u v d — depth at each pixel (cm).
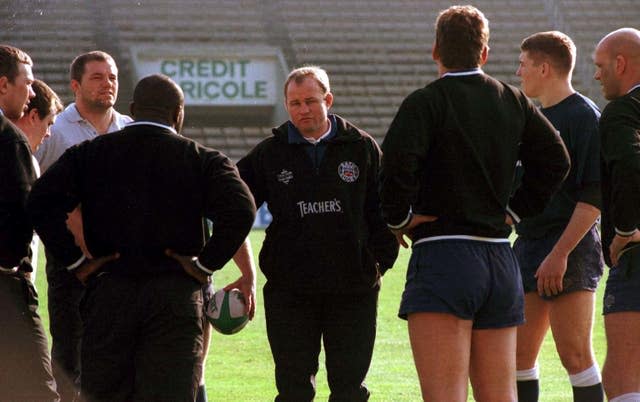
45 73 9800
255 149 1938
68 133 2231
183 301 1577
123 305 1572
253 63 10075
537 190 1700
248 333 3791
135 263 1584
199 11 10750
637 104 1750
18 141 1675
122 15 10481
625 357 1802
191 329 1585
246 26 10869
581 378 2067
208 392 2784
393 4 11506
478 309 1606
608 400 1825
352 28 11219
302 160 1886
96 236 1609
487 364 1628
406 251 6141
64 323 2150
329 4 11262
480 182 1599
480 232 1603
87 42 10150
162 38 10469
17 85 1836
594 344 3478
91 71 2212
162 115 1642
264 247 1920
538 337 2111
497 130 1605
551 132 1675
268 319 1914
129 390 1593
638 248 1791
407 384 2897
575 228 1972
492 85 1633
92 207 1614
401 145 1559
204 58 9981
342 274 1873
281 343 1895
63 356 2142
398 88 10806
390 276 5150
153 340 1571
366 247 1900
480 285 1582
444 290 1576
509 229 1666
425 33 11312
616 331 1809
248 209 1591
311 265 1872
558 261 1977
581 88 10625
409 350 3466
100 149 1625
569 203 2038
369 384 2889
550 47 2036
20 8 10044
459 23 1623
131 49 9862
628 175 1700
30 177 1678
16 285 1706
